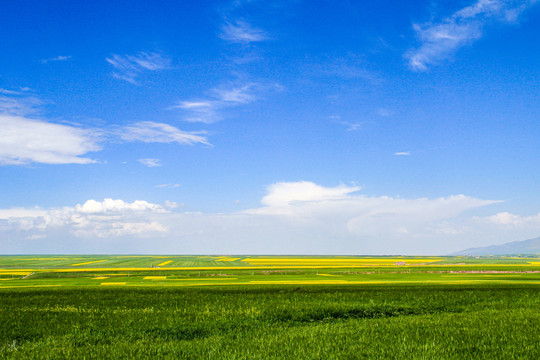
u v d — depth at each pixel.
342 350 14.88
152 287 49.41
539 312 24.81
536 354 13.66
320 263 147.25
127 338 19.20
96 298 36.47
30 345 17.69
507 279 65.38
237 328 21.30
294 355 14.12
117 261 177.12
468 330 18.17
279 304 30.69
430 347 14.74
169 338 19.25
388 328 19.25
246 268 107.06
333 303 30.78
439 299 33.56
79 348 16.41
